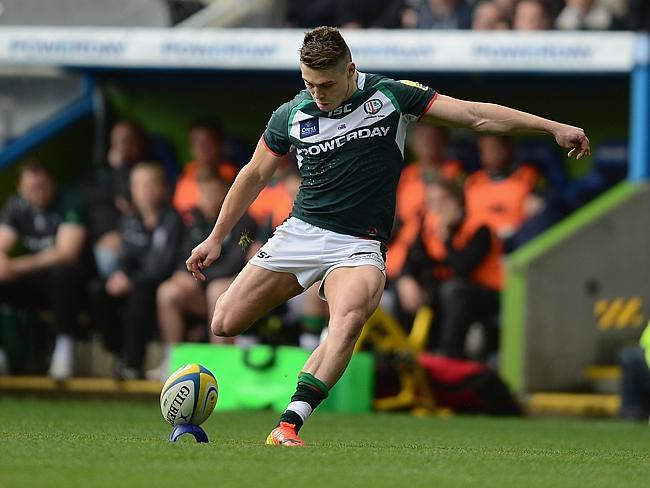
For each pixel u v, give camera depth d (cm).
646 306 4706
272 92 5619
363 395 4388
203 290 4816
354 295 2230
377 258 2289
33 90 5734
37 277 5050
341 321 2228
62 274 4966
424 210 4884
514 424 3919
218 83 5631
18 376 5119
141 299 4809
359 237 2298
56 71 5706
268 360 4428
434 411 4422
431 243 4844
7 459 1931
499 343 4744
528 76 5281
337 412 4322
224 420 3669
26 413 3772
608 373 4644
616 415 4462
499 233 4938
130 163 5272
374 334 4447
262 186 2383
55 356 4962
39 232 5106
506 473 1938
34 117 5731
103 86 5650
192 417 2316
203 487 1595
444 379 4409
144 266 4903
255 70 5294
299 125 2300
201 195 4988
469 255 4712
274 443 2247
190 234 4891
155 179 4950
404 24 5359
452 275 4725
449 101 2283
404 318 4738
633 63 4800
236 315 2333
